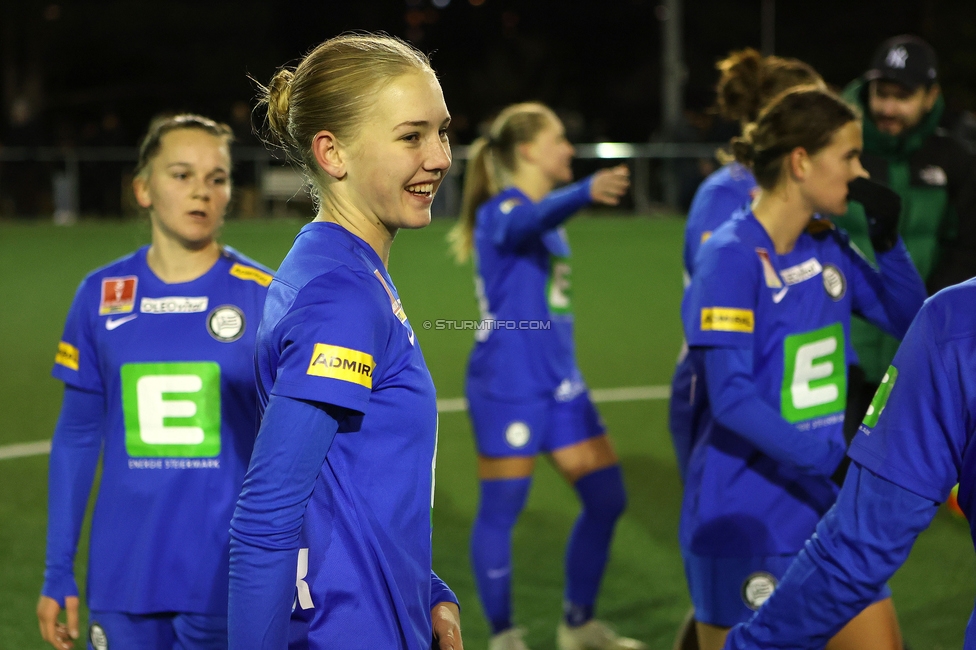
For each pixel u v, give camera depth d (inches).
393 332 86.4
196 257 134.3
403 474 88.0
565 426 198.5
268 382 86.4
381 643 87.6
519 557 243.4
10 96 1337.4
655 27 1510.8
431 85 87.7
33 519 263.9
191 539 128.3
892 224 137.4
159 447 129.5
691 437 147.6
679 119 1048.2
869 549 87.0
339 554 86.7
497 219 197.3
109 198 962.7
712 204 177.2
